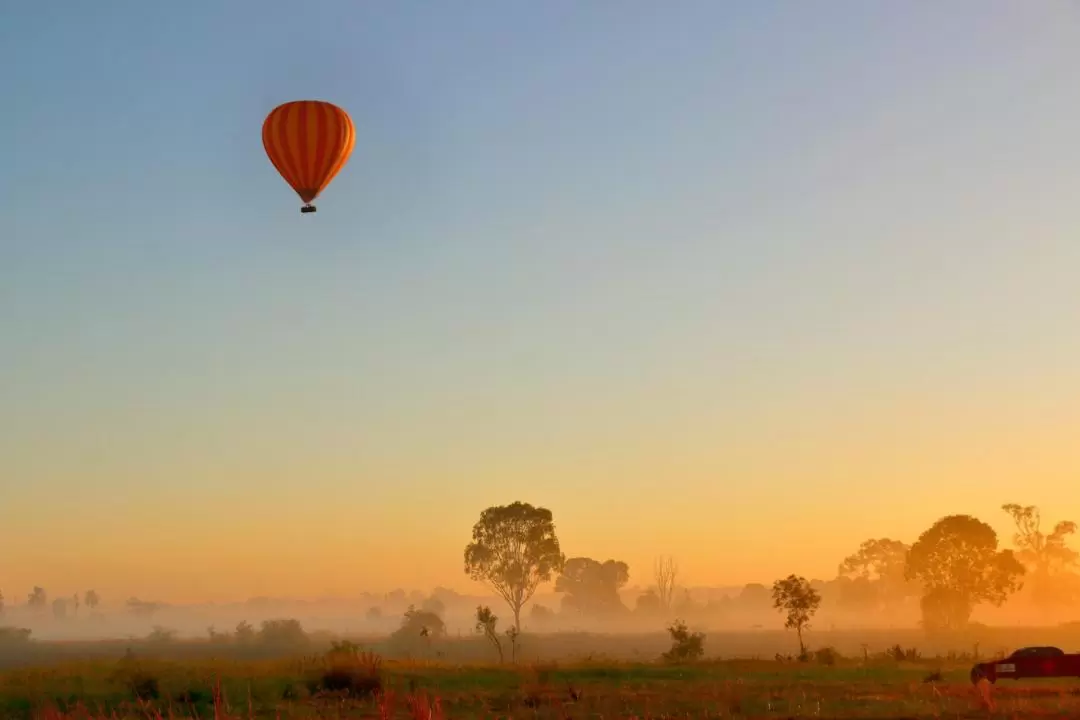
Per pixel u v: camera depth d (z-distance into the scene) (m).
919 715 27.41
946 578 100.81
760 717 27.52
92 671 45.81
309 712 30.03
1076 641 96.62
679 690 36.62
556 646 111.56
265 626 113.56
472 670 49.44
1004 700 31.19
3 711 32.00
